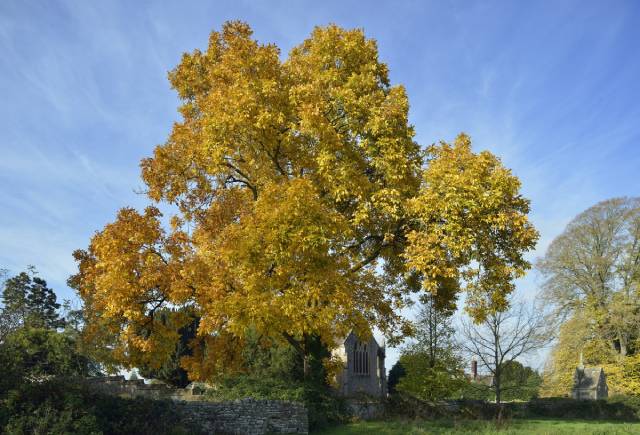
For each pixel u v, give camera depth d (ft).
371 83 80.23
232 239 71.00
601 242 159.53
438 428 77.71
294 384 82.38
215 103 77.05
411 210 74.43
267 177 82.02
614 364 152.05
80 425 48.24
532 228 76.59
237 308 68.44
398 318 95.55
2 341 68.03
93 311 88.22
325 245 69.87
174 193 82.02
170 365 126.52
